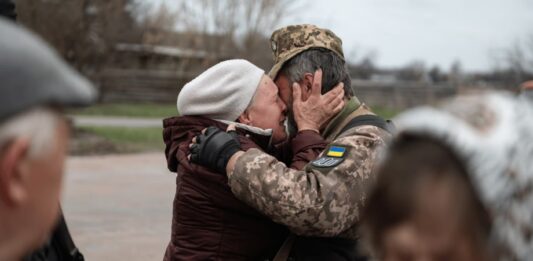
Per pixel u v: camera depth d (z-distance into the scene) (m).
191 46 28.98
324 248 2.58
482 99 1.28
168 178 10.60
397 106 32.06
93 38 20.06
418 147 1.23
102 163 12.30
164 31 29.34
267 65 27.22
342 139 2.54
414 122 1.24
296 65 2.76
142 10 27.11
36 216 1.33
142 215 7.76
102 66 21.33
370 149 2.50
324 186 2.42
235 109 2.70
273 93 2.74
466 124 1.22
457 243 1.20
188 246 2.67
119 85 28.11
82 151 13.73
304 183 2.43
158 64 29.41
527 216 1.20
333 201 2.41
